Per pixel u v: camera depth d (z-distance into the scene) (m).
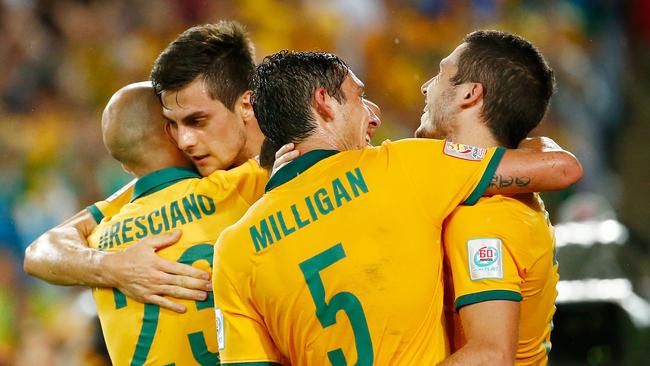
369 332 10.97
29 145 36.31
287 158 11.52
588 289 18.55
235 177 12.71
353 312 10.95
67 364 27.34
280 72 11.59
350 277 10.95
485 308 10.88
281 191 11.36
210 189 12.74
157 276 12.41
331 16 40.06
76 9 38.97
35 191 35.53
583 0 46.53
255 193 12.69
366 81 40.09
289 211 11.21
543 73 11.91
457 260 11.11
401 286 10.95
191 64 12.71
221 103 12.88
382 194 11.09
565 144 42.38
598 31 46.69
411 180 11.15
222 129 12.93
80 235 13.51
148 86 13.41
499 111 11.71
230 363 11.45
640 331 17.25
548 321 11.85
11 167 35.91
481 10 42.84
